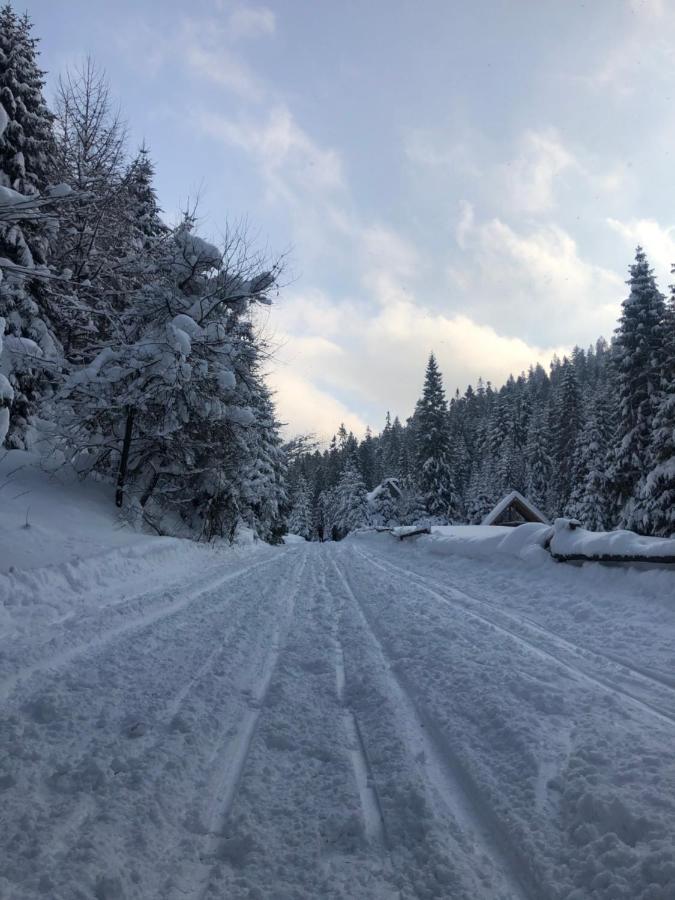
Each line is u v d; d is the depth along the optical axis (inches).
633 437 1047.0
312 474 4387.3
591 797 99.9
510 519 1322.6
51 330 587.5
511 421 2699.3
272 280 605.3
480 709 149.3
